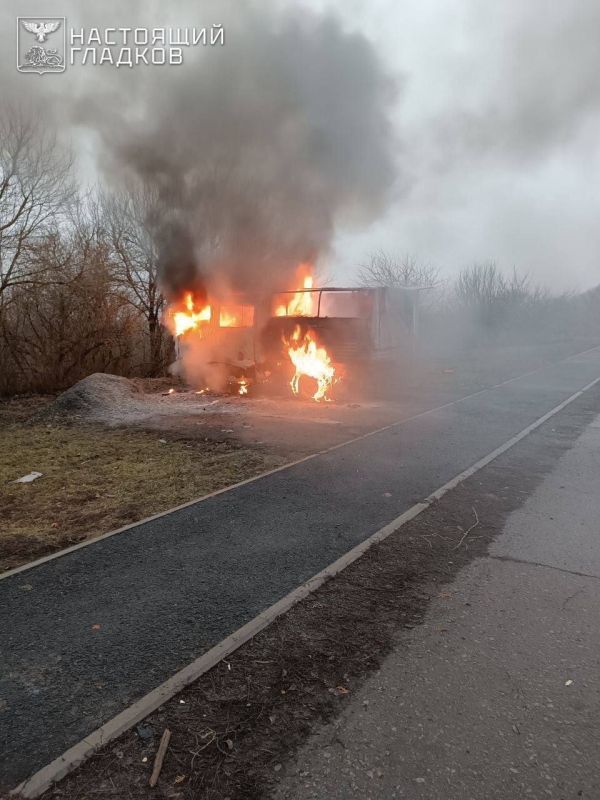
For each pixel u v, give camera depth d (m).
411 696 2.35
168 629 2.89
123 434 8.07
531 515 4.64
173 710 2.27
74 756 2.01
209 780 1.91
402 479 5.68
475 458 6.54
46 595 3.26
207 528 4.32
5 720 2.21
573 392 12.42
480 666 2.56
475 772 1.94
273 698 2.35
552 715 2.23
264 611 3.06
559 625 2.92
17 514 4.77
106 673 2.51
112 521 4.57
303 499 5.03
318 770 1.96
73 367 13.87
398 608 3.11
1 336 12.62
